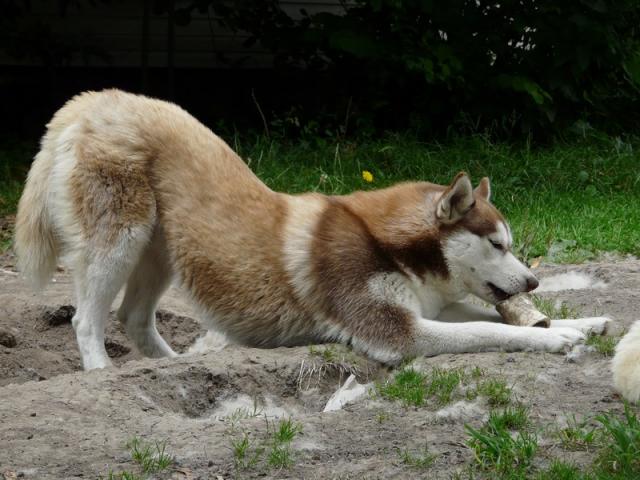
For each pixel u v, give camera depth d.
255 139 20.73
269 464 6.62
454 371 8.34
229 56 23.94
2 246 15.29
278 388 8.74
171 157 9.64
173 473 6.47
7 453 6.77
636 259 14.27
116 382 8.25
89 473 6.47
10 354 10.56
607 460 6.39
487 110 20.56
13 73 22.78
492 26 20.47
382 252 9.43
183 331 11.67
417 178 18.47
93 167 9.51
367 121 20.72
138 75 23.64
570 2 19.72
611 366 8.18
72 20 23.11
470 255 9.41
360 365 9.16
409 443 6.96
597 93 21.91
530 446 6.55
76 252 9.63
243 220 9.57
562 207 17.08
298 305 9.48
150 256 10.23
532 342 9.10
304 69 22.73
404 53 19.62
